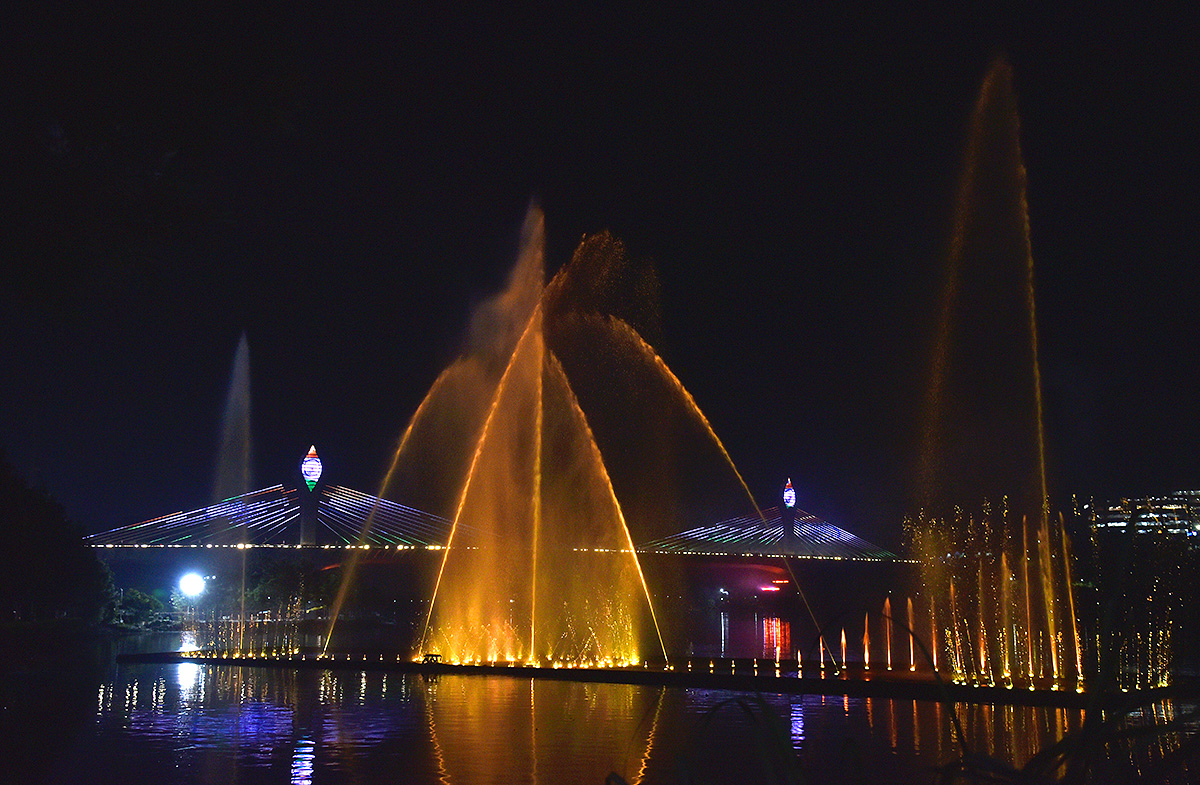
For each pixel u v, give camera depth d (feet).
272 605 445.37
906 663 163.43
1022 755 72.23
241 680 138.41
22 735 84.23
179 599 453.17
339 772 66.54
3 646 221.25
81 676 149.69
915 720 92.73
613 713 98.07
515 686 127.03
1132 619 115.85
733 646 253.85
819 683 117.50
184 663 173.47
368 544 474.08
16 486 287.69
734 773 66.18
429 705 105.60
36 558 294.05
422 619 434.71
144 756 73.36
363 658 165.37
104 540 485.97
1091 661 151.43
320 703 107.96
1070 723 90.43
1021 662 172.24
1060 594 176.55
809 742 79.20
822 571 406.00
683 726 88.63
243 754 74.13
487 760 71.31
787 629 360.07
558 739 81.05
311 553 460.55
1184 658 112.47
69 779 64.23
